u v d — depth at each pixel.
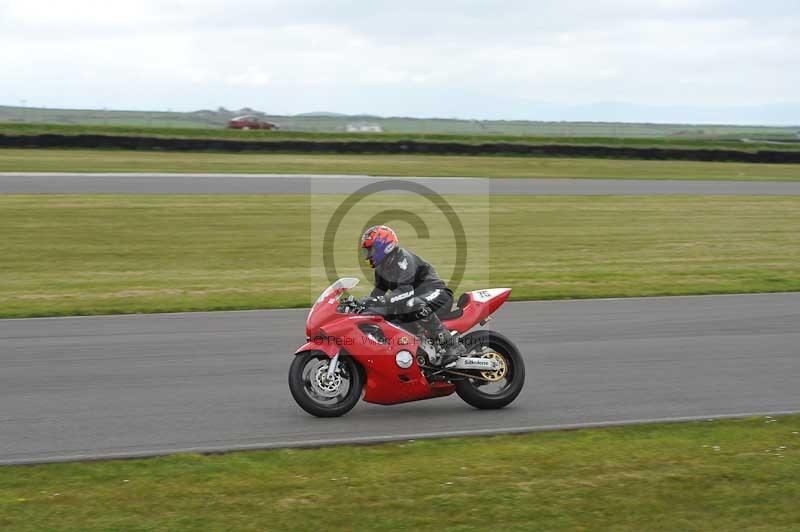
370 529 9.94
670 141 104.25
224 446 13.02
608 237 42.50
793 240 42.25
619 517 10.37
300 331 21.98
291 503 10.66
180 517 10.20
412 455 12.56
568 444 13.13
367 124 152.38
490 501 10.78
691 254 37.59
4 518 10.12
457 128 155.00
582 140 104.38
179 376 17.41
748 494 11.12
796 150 93.25
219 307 25.27
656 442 13.27
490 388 17.45
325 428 14.10
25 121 128.25
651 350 20.19
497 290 16.02
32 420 14.36
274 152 84.38
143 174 62.59
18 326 22.41
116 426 14.06
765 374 18.06
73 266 32.47
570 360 19.12
